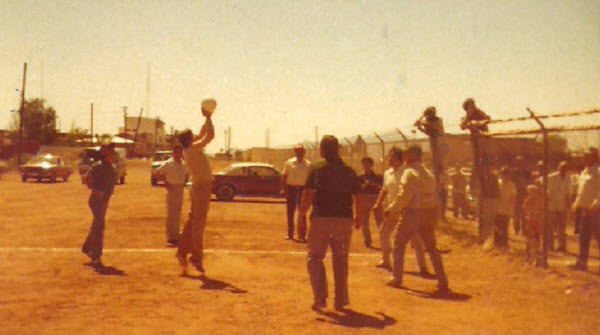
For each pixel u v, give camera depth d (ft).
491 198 37.99
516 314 21.31
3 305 21.30
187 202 74.64
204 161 28.45
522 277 28.35
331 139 21.84
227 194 82.48
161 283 25.88
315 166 21.70
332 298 23.85
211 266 30.66
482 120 38.50
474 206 46.68
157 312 20.86
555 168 35.76
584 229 29.71
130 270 28.71
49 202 70.49
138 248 35.88
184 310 21.26
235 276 28.04
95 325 19.02
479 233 39.01
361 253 36.50
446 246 39.42
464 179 50.72
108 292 23.82
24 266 29.01
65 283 25.32
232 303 22.53
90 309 21.03
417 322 20.21
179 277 27.37
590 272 29.01
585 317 20.80
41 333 17.99
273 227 49.55
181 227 46.09
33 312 20.44
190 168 28.35
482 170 38.99
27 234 41.16
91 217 53.36
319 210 21.58
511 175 36.55
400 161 29.89
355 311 21.66
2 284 24.81
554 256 33.73
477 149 39.22
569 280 27.27
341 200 21.57
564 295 24.48
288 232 42.45
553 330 19.27
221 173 82.99
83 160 126.11
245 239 41.60
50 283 25.23
